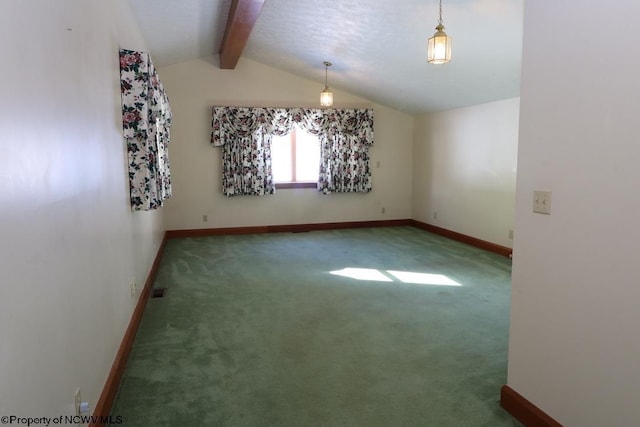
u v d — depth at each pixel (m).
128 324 2.79
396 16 3.80
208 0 3.81
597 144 1.56
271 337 2.90
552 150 1.76
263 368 2.47
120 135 2.83
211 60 6.38
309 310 3.40
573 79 1.65
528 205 1.90
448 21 3.63
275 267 4.72
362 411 2.06
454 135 6.27
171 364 2.52
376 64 5.21
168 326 3.09
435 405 2.11
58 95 1.54
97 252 2.04
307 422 1.98
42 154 1.35
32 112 1.28
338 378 2.37
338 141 6.98
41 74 1.37
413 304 3.54
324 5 3.94
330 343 2.80
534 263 1.88
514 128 5.11
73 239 1.66
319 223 7.14
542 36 1.78
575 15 1.62
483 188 5.68
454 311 3.38
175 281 4.20
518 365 2.00
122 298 2.64
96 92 2.16
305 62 5.91
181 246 5.84
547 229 1.80
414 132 7.41
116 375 2.24
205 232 6.62
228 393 2.21
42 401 1.29
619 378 1.52
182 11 3.95
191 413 2.04
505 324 3.12
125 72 2.96
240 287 3.99
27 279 1.20
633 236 1.45
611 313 1.54
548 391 1.83
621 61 1.46
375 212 7.43
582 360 1.66
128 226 2.98
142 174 3.16
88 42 2.02
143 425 1.95
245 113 6.47
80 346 1.70
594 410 1.62
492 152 5.48
